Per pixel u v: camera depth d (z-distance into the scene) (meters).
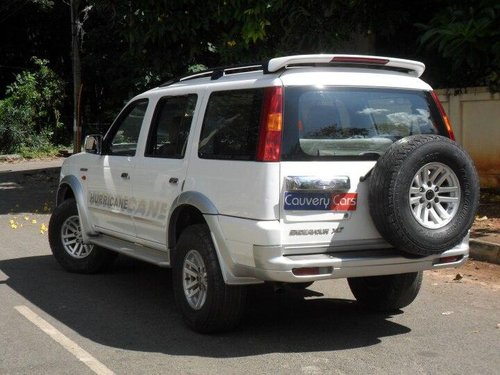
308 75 5.40
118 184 7.04
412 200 5.17
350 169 5.28
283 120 5.18
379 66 5.79
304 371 4.95
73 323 6.12
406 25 13.05
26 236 10.66
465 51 10.41
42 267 8.44
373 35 12.64
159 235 6.42
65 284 7.57
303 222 5.12
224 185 5.44
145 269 8.34
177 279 5.94
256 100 5.35
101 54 26.31
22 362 5.15
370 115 5.54
